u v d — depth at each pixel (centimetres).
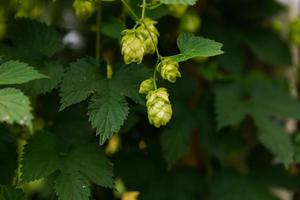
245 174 119
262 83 118
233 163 125
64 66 97
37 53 97
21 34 97
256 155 121
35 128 104
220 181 117
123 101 90
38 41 97
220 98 113
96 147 96
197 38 90
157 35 92
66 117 102
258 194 117
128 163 110
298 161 111
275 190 131
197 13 122
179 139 108
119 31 101
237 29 124
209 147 113
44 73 94
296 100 116
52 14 114
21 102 82
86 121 101
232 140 114
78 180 93
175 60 89
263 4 124
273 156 121
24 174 93
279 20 132
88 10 100
